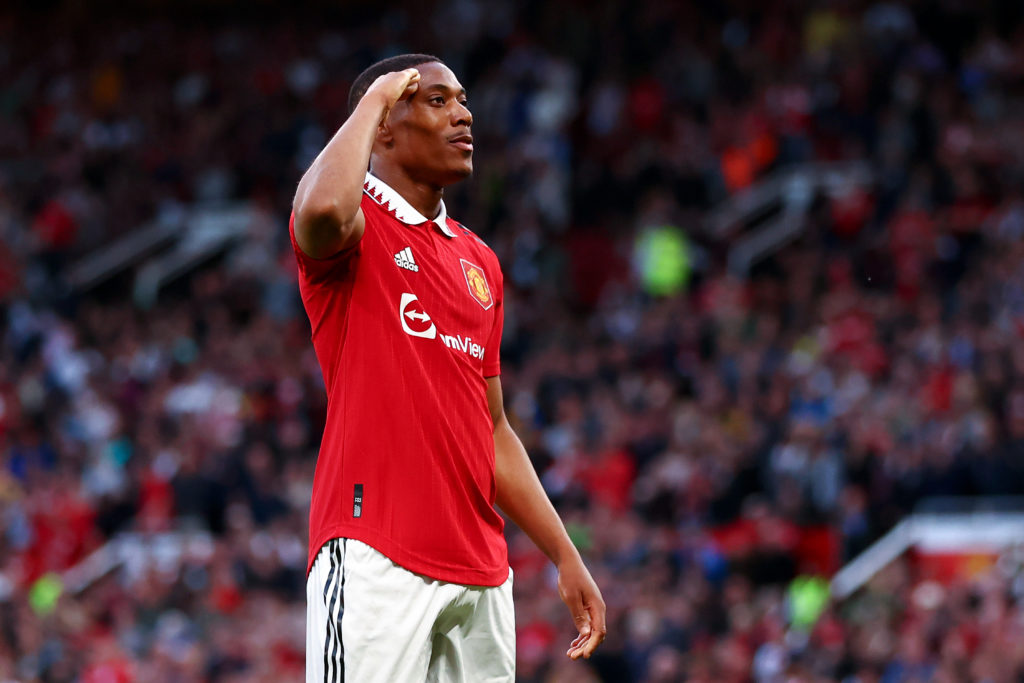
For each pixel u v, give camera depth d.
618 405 50.91
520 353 58.53
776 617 38.88
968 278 55.06
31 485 54.25
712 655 36.31
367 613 11.01
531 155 69.56
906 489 43.62
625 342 55.72
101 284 73.44
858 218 60.62
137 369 61.31
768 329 54.00
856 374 48.94
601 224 67.31
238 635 40.16
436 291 11.91
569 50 74.94
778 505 44.03
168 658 39.38
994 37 68.50
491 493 12.10
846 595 40.09
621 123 70.88
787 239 62.72
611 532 42.97
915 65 67.62
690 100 71.12
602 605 12.88
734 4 74.50
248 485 49.75
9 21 91.31
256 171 77.25
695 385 51.84
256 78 82.19
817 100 67.44
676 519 45.34
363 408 11.41
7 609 41.31
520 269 64.19
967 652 33.62
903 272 56.53
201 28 88.44
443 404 11.63
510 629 12.05
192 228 75.69
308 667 11.34
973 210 59.12
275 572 45.19
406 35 82.25
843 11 70.69
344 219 11.04
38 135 84.56
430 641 11.45
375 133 11.57
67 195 77.19
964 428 44.59
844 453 44.50
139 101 83.12
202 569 44.91
